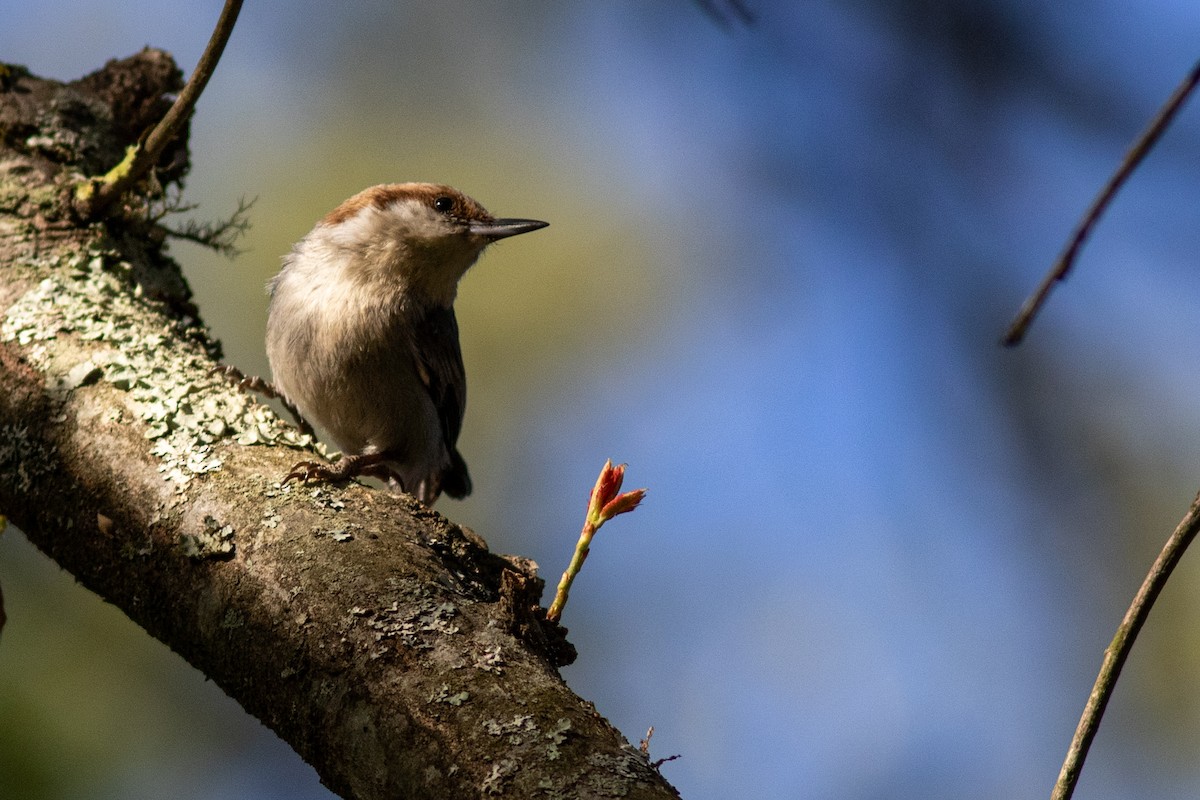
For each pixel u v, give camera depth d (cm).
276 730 481
